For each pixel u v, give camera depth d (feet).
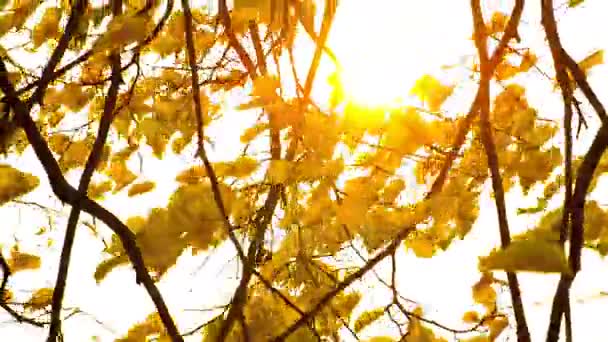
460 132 8.33
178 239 8.50
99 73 9.54
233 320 8.15
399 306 8.61
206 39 9.43
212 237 8.55
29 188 9.71
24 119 8.07
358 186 9.13
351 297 9.01
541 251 7.13
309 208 9.10
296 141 8.95
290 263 8.96
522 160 9.26
